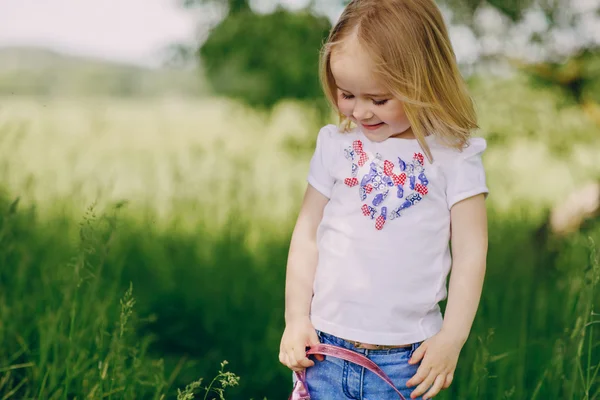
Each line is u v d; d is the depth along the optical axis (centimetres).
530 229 441
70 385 244
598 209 376
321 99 430
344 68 167
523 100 439
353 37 167
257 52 418
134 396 239
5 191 350
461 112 176
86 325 263
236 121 480
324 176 188
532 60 423
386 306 170
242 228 418
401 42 166
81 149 610
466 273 169
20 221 335
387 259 171
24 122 415
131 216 456
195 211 453
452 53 177
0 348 262
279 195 570
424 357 168
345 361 174
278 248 441
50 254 334
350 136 184
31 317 289
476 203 174
